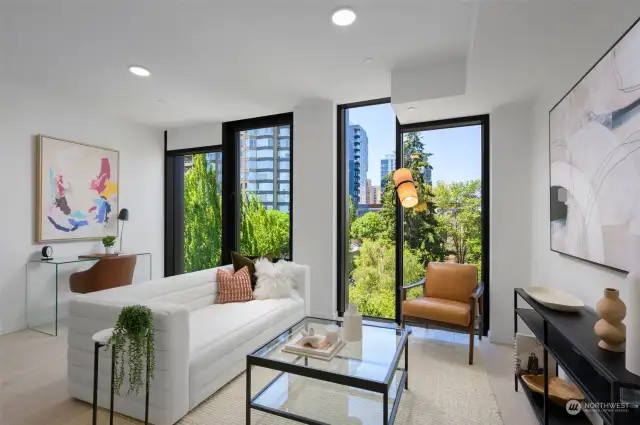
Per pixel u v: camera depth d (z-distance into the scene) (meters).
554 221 2.35
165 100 3.77
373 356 1.94
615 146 1.54
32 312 3.50
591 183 1.78
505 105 3.08
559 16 1.75
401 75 2.96
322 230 3.80
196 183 4.97
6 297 3.33
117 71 3.04
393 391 2.07
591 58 1.85
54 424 1.88
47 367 2.59
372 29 2.31
